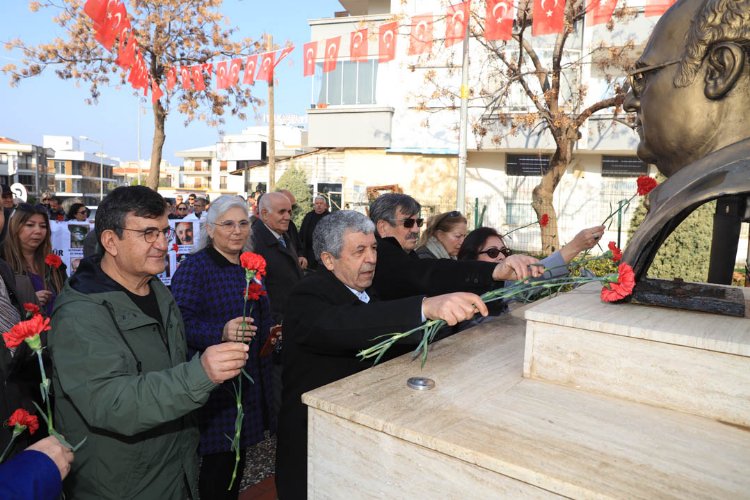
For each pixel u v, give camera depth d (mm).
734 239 1834
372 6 16406
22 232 3178
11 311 1783
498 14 5371
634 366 1227
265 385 2646
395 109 13961
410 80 13688
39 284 3223
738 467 953
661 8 5219
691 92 1497
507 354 1609
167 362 1725
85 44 12672
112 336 1555
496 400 1245
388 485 1157
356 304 1886
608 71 10930
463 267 2096
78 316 1526
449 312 1459
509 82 8484
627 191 12477
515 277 1912
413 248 2799
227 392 2395
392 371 1450
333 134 14508
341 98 14492
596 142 11727
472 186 13578
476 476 1017
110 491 1568
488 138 12281
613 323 1241
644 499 850
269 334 2660
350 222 1928
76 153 73000
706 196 1327
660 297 1412
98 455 1554
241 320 2211
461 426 1104
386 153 14312
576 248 2365
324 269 1979
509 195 13328
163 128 13141
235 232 2643
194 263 2605
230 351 1414
